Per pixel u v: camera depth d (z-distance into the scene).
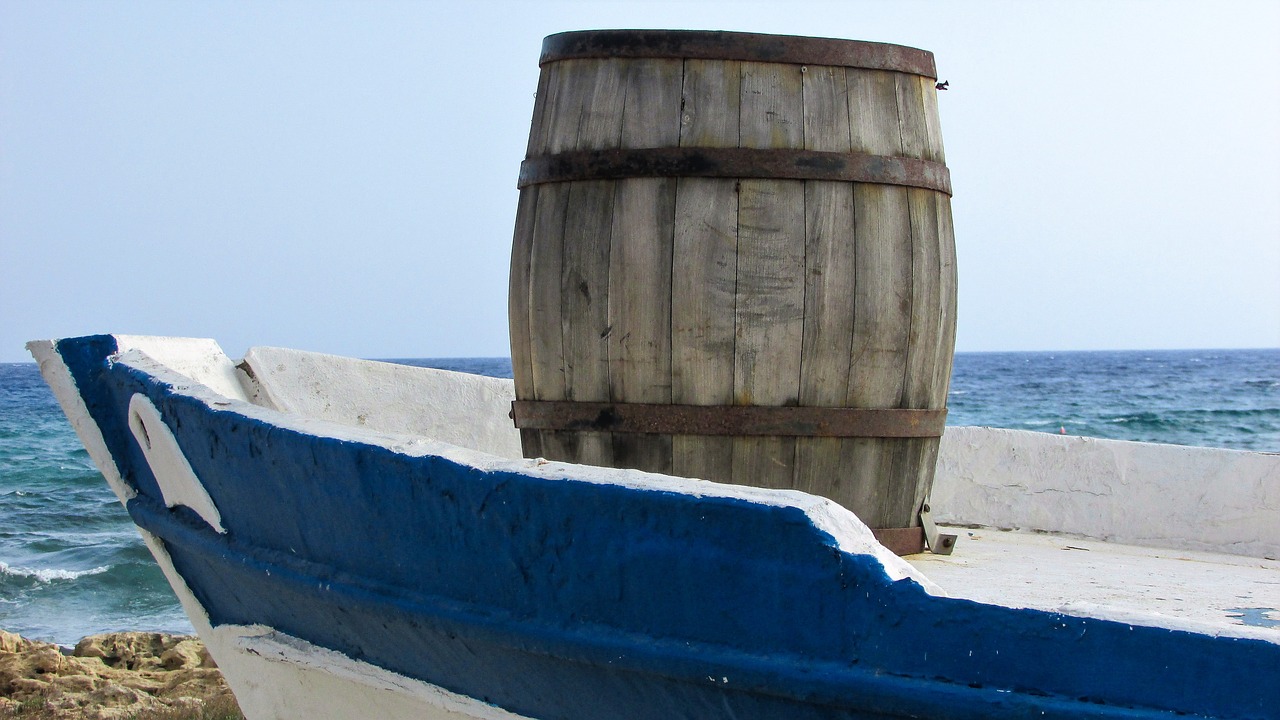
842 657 1.94
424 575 2.43
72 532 21.83
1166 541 4.62
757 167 3.38
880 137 3.51
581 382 3.54
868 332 3.46
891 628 1.89
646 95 3.46
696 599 2.05
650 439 3.45
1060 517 4.85
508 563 2.26
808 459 3.45
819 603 1.94
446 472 2.30
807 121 3.43
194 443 2.96
